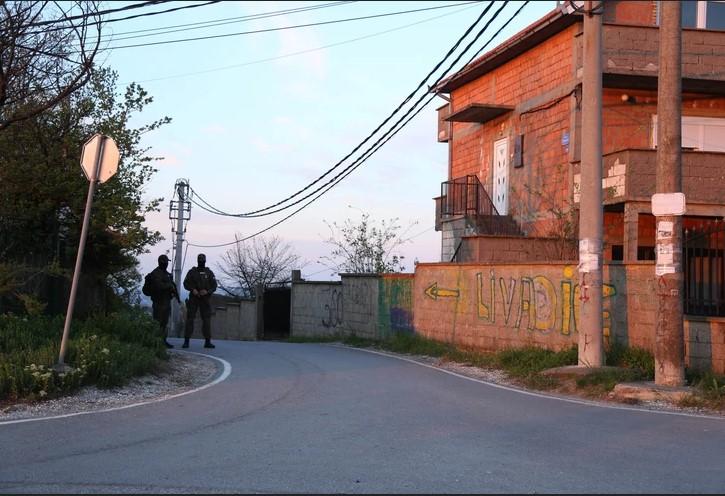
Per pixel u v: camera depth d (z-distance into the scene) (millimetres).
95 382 10438
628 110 19172
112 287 20844
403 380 12188
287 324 28781
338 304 23375
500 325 15273
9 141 13914
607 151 18953
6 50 12375
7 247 14391
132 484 6059
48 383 9688
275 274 44594
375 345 19625
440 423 8555
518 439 7758
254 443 7465
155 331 14188
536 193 19656
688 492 5879
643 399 10422
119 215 14492
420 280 18422
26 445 7402
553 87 19891
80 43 12430
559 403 10242
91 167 10500
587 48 12109
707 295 13031
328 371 13148
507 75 22375
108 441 7574
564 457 6988
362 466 6578
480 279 15961
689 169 17094
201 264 17781
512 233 21547
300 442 7508
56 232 15234
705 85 18703
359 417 8836
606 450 7312
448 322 17062
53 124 14391
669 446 7555
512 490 5875
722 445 7652
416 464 6656
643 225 18328
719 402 9961
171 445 7391
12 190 13852
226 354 16109
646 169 16906
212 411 9188
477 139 24266
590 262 12031
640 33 18016
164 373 12102
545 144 20297
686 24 19188
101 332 12922
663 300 10836
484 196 23141
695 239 13109
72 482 6117
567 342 13531
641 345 12477
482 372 13539
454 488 5918
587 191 12125
